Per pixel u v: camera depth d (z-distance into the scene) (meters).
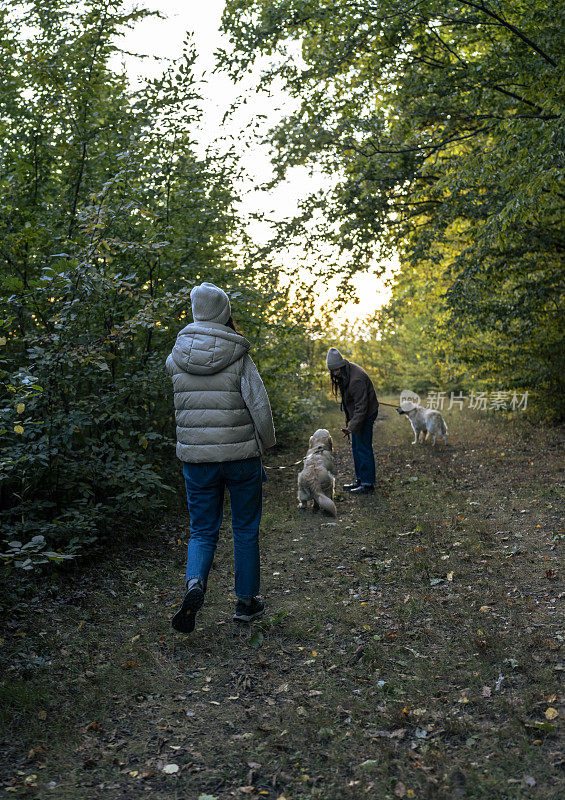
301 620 3.92
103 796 2.32
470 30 8.96
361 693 3.04
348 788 2.34
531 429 11.04
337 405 17.70
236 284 7.82
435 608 3.99
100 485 5.30
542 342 11.02
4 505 4.99
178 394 3.68
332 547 5.38
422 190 10.23
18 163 5.85
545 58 7.61
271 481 8.38
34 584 4.40
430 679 3.14
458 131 10.54
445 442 10.41
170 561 5.17
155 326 5.23
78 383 5.36
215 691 3.12
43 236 5.71
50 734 2.71
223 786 2.39
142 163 6.54
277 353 10.93
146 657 3.42
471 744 2.57
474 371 12.37
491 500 6.60
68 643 3.61
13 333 5.22
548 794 2.24
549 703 2.83
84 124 6.14
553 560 4.71
